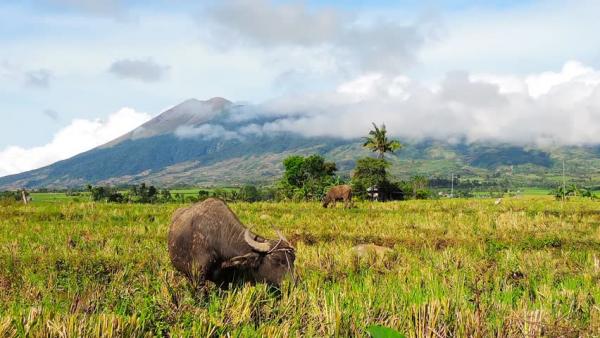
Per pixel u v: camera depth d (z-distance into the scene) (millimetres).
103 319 4539
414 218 18312
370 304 5395
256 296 5531
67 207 20672
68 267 8422
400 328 4852
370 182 51562
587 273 8312
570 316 5613
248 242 6359
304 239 13055
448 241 12750
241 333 4656
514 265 9211
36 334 4258
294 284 6129
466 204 28188
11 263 8656
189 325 4793
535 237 13406
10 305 5609
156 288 6320
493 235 13922
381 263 9133
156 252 9812
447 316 5062
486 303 5664
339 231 14484
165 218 17250
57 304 5445
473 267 8859
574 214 19938
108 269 8445
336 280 7770
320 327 4965
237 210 21828
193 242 6621
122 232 13273
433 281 6887
